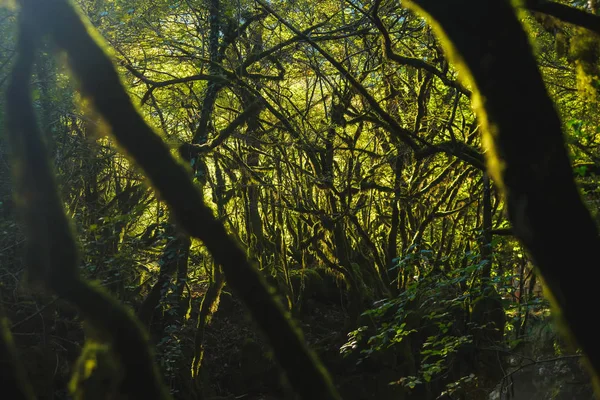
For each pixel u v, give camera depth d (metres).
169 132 14.38
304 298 17.55
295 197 14.70
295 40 12.74
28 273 1.61
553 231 1.61
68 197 11.53
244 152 15.80
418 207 16.20
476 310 12.76
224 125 16.55
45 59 9.62
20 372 1.58
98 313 1.57
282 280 17.56
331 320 17.38
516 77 1.60
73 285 1.59
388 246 15.71
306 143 13.18
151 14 13.70
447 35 1.66
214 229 1.49
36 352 11.27
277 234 17.17
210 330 16.36
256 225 16.41
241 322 16.72
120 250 11.92
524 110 1.60
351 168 15.09
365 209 17.22
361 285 15.62
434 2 1.64
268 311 1.50
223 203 14.70
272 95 14.69
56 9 1.54
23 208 1.63
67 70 1.55
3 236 9.42
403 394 14.17
